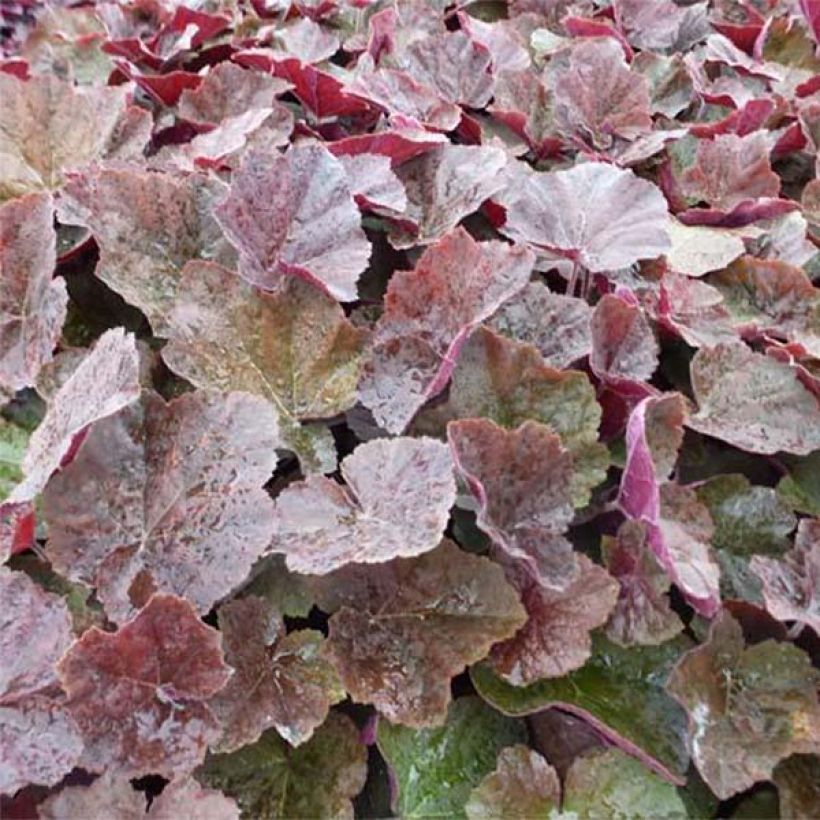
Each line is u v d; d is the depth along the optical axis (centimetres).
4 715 37
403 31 76
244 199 50
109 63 79
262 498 41
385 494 42
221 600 43
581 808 40
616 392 49
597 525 49
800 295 56
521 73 70
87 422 39
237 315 48
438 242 48
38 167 61
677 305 53
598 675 44
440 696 40
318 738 41
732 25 81
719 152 64
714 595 41
